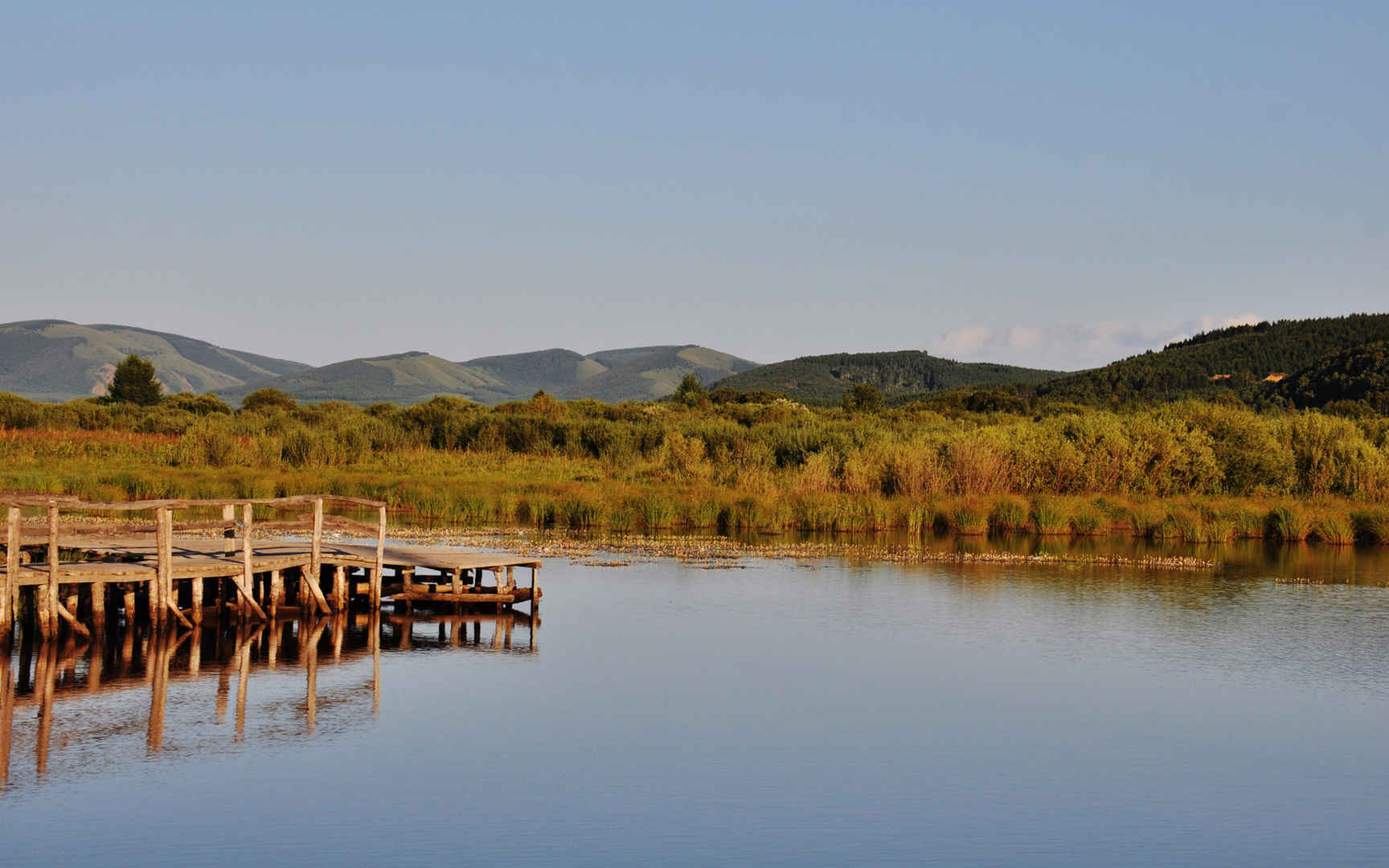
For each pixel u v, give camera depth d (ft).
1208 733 49.29
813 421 223.71
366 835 36.65
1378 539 116.67
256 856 34.86
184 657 59.26
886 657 61.93
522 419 194.49
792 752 45.70
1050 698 54.24
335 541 91.66
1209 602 79.51
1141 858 36.32
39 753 43.73
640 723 48.96
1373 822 39.63
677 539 108.68
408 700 51.96
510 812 38.88
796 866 35.09
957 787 42.34
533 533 110.83
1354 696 55.36
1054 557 101.91
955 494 133.59
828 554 101.24
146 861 34.40
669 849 36.14
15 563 58.95
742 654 61.82
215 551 72.13
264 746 45.11
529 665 58.85
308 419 234.99
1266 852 37.01
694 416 262.26
